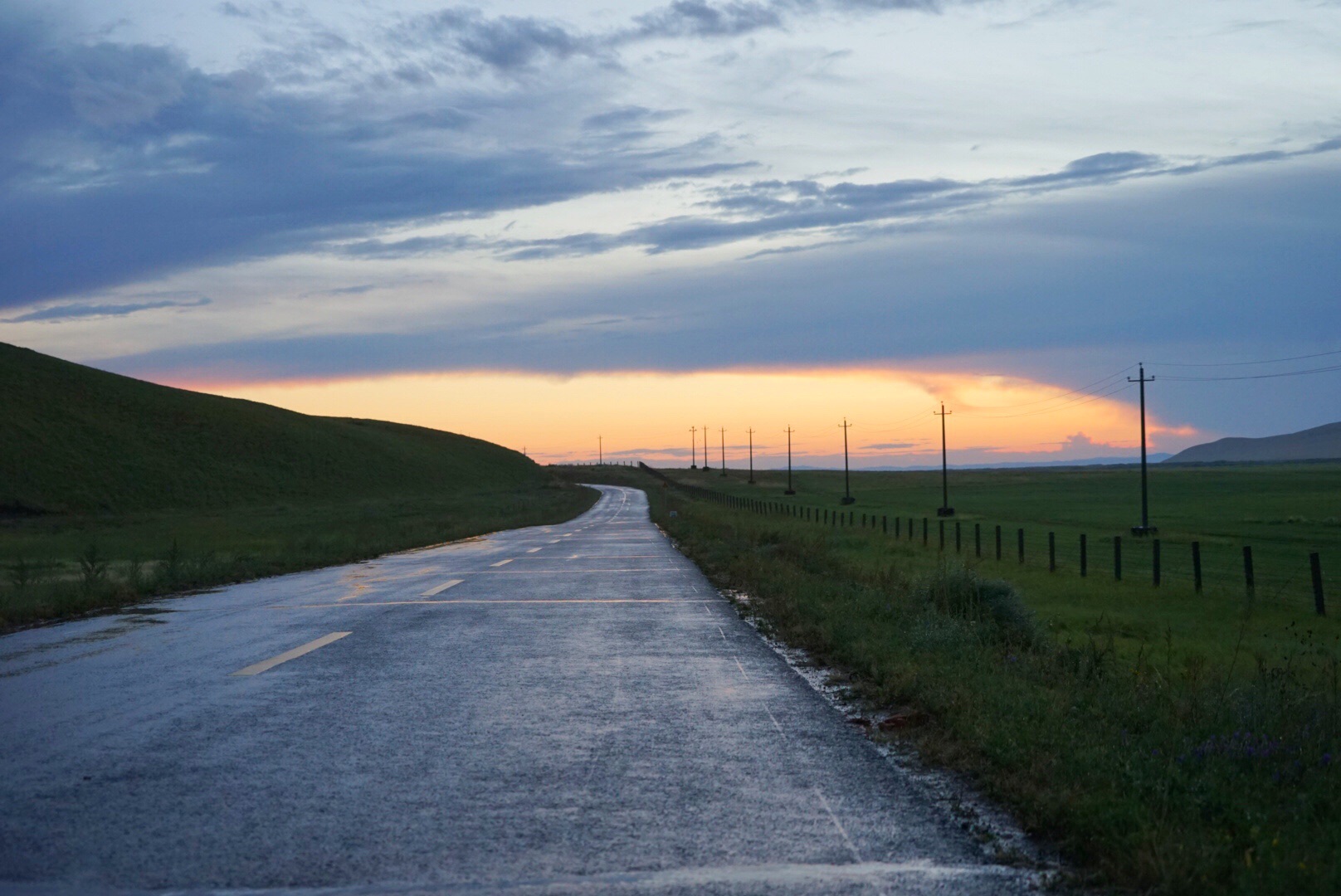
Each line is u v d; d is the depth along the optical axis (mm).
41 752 6730
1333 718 7074
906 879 4488
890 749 6887
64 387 121000
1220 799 5297
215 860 4703
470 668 10172
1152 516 59719
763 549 26344
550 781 6062
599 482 183375
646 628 13312
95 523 81625
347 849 4863
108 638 12484
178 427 123188
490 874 4535
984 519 59312
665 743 7039
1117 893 4336
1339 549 36094
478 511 86375
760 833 5113
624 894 4309
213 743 6996
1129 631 15922
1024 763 6082
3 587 19500
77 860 4699
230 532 63094
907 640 10883
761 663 10523
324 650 11328
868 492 117438
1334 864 4355
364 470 137000
